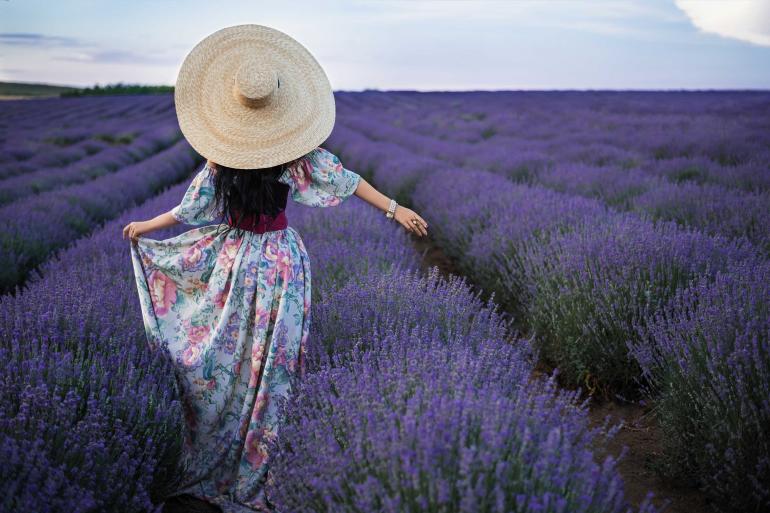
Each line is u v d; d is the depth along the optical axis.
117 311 2.79
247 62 2.14
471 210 6.05
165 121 29.31
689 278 3.20
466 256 5.29
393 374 2.04
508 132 20.86
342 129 24.72
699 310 2.58
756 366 2.08
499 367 2.10
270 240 2.32
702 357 2.31
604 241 3.63
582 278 3.30
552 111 28.33
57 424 1.84
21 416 1.75
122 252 4.45
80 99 49.28
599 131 17.27
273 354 2.24
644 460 2.58
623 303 3.09
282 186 2.27
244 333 2.28
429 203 7.74
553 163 10.48
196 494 2.27
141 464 1.91
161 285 2.39
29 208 6.86
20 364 2.13
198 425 2.31
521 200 5.77
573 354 3.15
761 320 2.28
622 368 3.04
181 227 5.50
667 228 3.92
